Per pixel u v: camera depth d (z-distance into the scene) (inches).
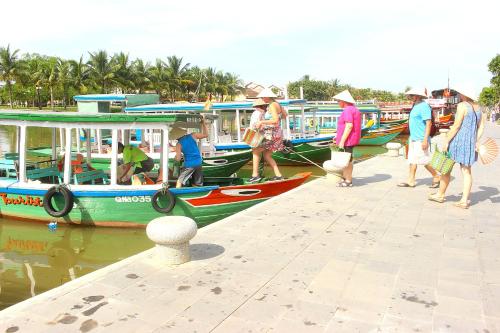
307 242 223.8
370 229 246.8
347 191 354.9
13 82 2721.5
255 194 369.7
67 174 368.8
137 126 358.3
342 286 170.9
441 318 145.9
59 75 2369.6
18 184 380.2
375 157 623.2
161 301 157.9
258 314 148.8
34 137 1079.0
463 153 288.8
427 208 296.0
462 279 177.5
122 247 338.6
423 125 348.5
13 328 139.2
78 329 138.9
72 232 366.3
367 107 1269.7
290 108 954.7
